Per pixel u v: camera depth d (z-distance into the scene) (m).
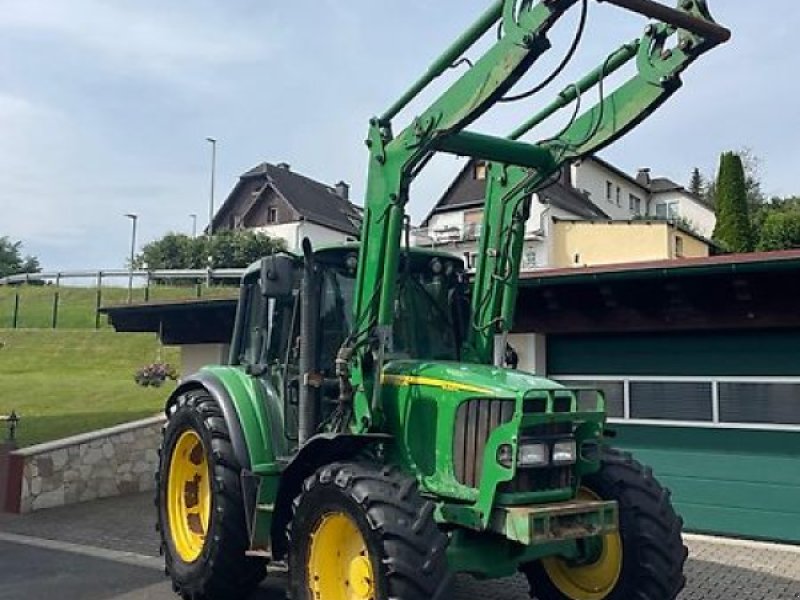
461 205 43.91
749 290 8.53
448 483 4.82
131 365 26.33
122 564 7.53
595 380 9.89
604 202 50.44
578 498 5.04
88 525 9.47
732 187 47.69
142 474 11.92
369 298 5.18
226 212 55.31
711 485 9.04
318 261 5.77
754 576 7.23
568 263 35.00
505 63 4.57
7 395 19.36
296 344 5.82
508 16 4.57
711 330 9.08
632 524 5.16
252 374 6.16
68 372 25.36
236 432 5.82
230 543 5.83
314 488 4.86
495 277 5.82
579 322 9.77
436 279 6.05
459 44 4.84
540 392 4.69
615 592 5.19
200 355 13.27
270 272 5.38
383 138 5.29
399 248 5.21
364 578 4.64
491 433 4.64
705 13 4.50
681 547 5.20
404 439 5.12
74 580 6.93
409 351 5.72
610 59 5.22
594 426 5.03
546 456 4.72
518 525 4.45
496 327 5.85
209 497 6.18
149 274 34.62
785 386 8.66
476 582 6.93
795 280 8.37
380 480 4.58
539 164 5.62
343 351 5.16
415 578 4.21
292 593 4.94
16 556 7.87
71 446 10.91
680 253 35.16
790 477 8.59
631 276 8.74
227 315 12.76
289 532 5.05
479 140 5.32
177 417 6.62
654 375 9.49
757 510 8.75
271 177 53.06
